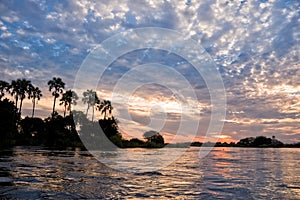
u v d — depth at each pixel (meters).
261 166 14.73
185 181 8.33
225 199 5.88
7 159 15.02
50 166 11.79
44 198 5.50
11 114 42.50
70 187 6.76
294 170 12.48
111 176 9.02
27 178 8.02
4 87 58.59
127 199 5.62
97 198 5.63
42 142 48.91
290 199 5.98
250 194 6.45
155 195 6.08
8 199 5.37
